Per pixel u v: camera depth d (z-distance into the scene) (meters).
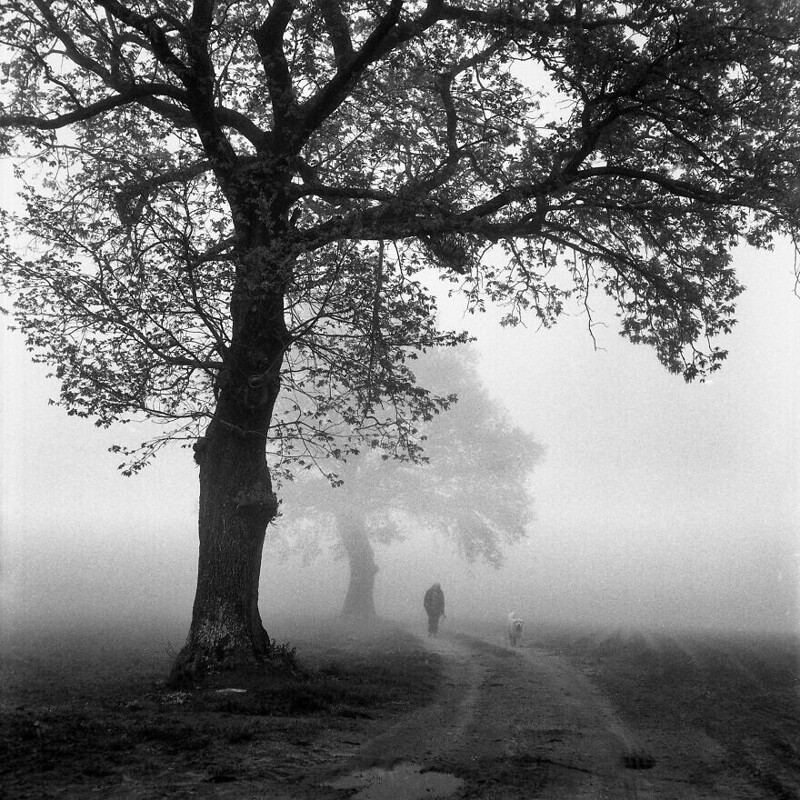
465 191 15.65
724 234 16.27
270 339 14.01
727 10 14.37
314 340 14.53
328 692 11.59
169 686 12.36
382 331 14.58
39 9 14.30
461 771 7.50
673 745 9.05
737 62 14.43
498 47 14.89
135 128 16.16
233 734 8.37
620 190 16.36
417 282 13.96
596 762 8.20
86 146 14.73
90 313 12.45
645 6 14.26
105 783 6.45
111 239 13.37
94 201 14.53
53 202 13.56
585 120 14.49
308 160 15.70
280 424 14.57
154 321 12.57
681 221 16.62
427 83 15.38
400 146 15.37
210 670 12.77
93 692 11.62
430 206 13.91
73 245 13.25
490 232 15.31
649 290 17.14
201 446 14.37
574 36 13.73
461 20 14.94
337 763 7.56
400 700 12.30
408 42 15.49
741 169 14.85
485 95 15.53
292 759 7.56
